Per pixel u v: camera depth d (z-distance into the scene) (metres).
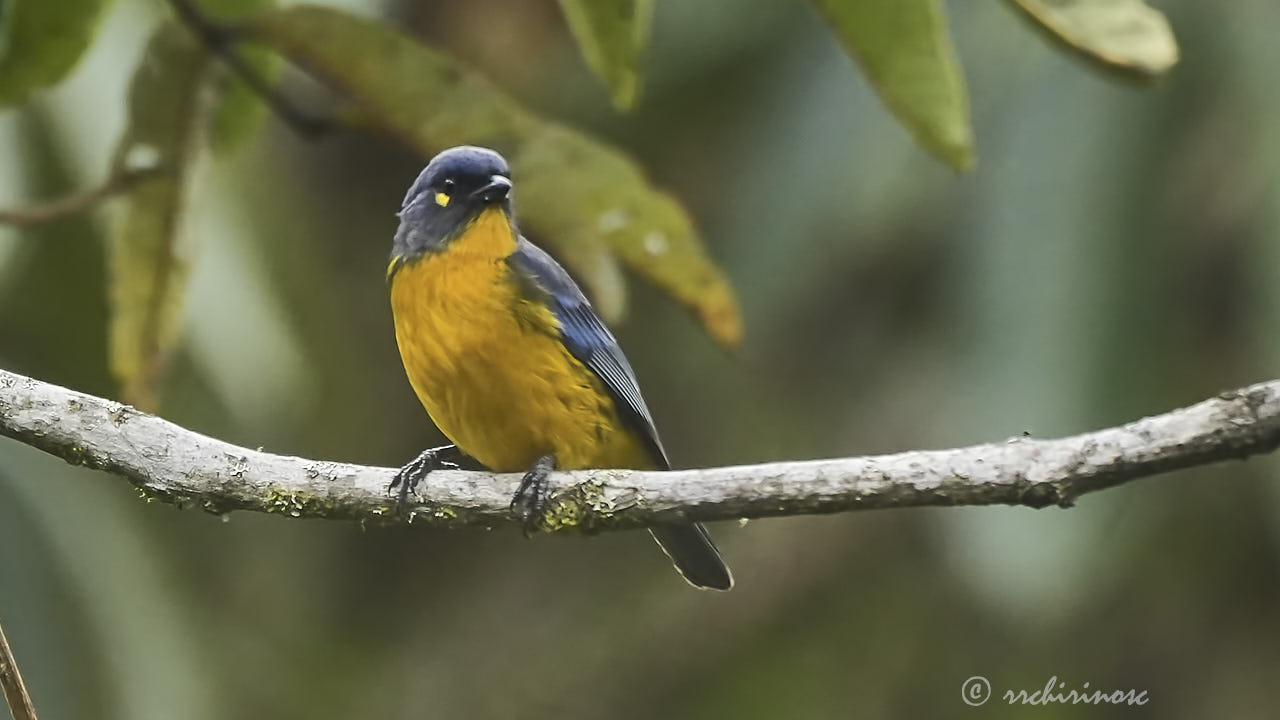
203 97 9.48
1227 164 11.32
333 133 9.41
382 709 17.83
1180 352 11.73
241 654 16.62
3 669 6.31
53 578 10.34
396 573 18.94
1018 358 11.23
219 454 7.86
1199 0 11.38
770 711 16.55
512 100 9.18
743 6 13.63
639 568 19.00
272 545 17.80
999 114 11.66
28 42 9.27
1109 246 11.23
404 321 9.68
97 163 10.84
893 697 16.00
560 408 9.56
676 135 15.10
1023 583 11.18
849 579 16.77
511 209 9.84
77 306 12.64
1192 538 14.44
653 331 17.03
